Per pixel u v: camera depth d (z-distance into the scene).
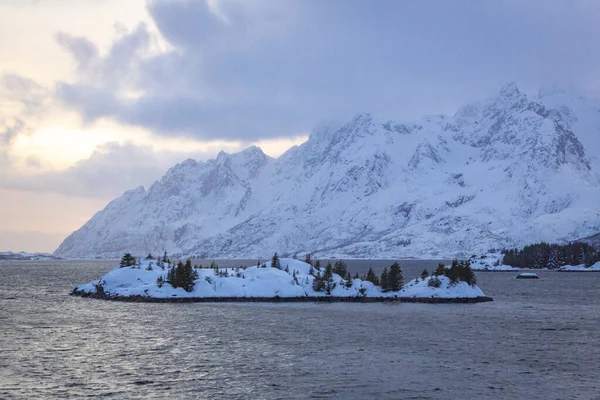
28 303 155.12
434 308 150.75
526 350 89.19
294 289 170.75
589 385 68.25
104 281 177.62
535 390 65.81
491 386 67.19
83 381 67.12
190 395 62.09
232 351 85.38
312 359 80.25
